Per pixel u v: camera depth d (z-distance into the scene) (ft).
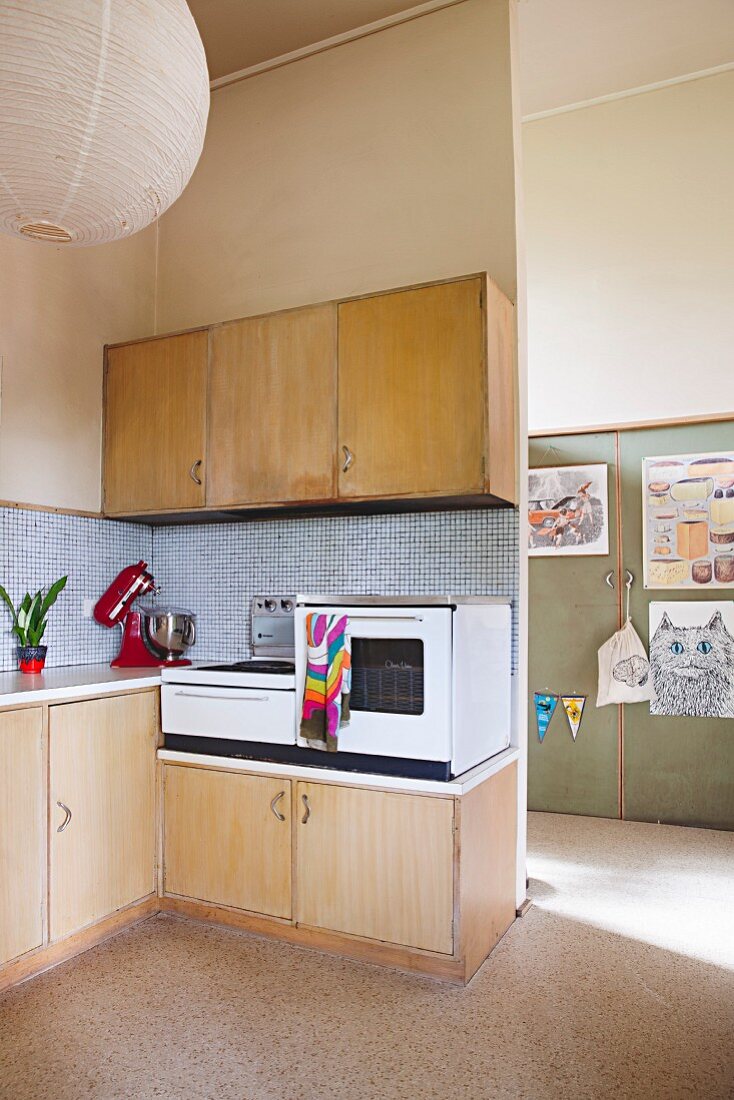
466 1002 7.34
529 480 13.98
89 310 10.87
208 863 9.00
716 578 12.74
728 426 12.77
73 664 10.62
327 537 10.61
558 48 12.09
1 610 9.64
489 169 9.66
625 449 13.39
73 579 10.62
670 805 12.94
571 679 13.60
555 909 9.58
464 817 7.66
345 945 8.20
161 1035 6.77
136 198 5.48
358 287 10.39
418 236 10.03
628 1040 6.74
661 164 13.38
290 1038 6.73
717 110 13.00
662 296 13.35
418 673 7.81
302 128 10.95
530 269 14.17
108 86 4.67
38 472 10.09
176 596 11.74
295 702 8.52
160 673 9.66
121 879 8.80
